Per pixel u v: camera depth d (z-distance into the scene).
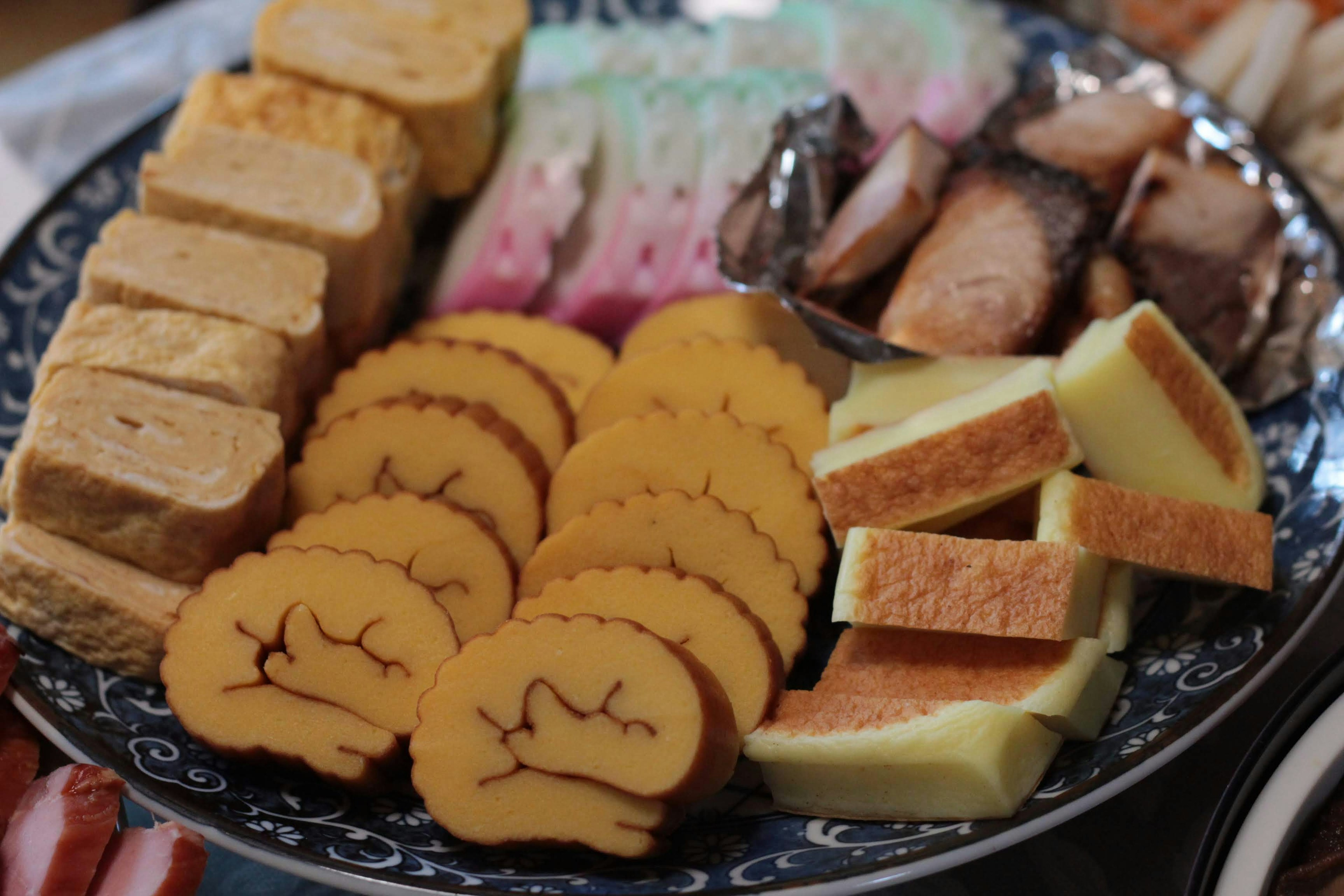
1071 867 0.54
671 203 0.65
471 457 0.60
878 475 0.57
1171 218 0.63
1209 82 0.69
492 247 0.66
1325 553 0.57
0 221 0.70
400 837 0.55
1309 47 0.68
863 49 0.67
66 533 0.58
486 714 0.54
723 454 0.59
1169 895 0.54
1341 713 0.55
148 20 0.76
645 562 0.58
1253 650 0.56
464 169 0.66
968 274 0.61
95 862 0.53
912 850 0.53
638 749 0.53
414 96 0.64
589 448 0.60
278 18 0.65
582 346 0.65
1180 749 0.54
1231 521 0.57
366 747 0.55
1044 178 0.62
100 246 0.61
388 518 0.58
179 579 0.58
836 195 0.65
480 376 0.62
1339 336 0.62
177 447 0.58
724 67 0.68
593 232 0.66
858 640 0.57
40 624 0.58
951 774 0.53
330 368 0.64
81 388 0.58
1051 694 0.54
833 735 0.54
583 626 0.54
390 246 0.64
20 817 0.54
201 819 0.54
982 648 0.56
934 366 0.60
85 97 0.73
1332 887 0.53
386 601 0.56
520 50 0.68
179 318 0.60
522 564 0.59
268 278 0.61
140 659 0.58
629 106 0.67
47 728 0.56
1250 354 0.62
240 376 0.59
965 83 0.67
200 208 0.62
